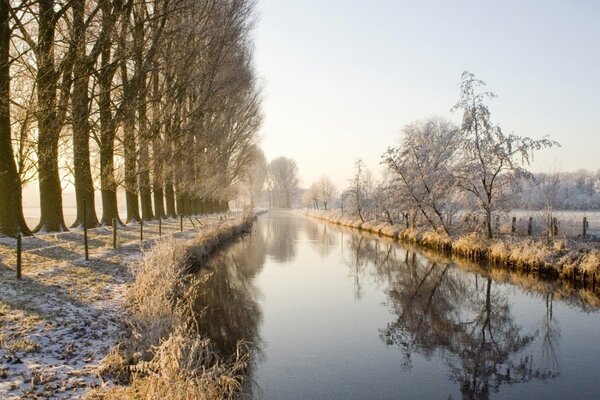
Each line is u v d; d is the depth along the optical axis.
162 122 24.22
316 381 8.01
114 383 6.16
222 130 35.84
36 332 7.72
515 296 14.52
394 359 9.18
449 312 12.73
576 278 15.87
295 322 11.56
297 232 40.03
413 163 28.67
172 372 5.45
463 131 22.39
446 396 7.54
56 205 18.56
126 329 8.53
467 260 21.45
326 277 17.78
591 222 30.66
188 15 22.53
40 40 14.93
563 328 11.31
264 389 7.63
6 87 14.07
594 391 7.82
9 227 15.14
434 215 27.42
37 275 11.21
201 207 54.75
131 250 16.62
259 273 18.53
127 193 27.42
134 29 18.83
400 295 14.77
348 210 53.25
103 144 21.12
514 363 9.05
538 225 24.91
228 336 10.27
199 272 17.36
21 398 5.36
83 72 16.80
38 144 14.66
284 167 126.81
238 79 31.33
